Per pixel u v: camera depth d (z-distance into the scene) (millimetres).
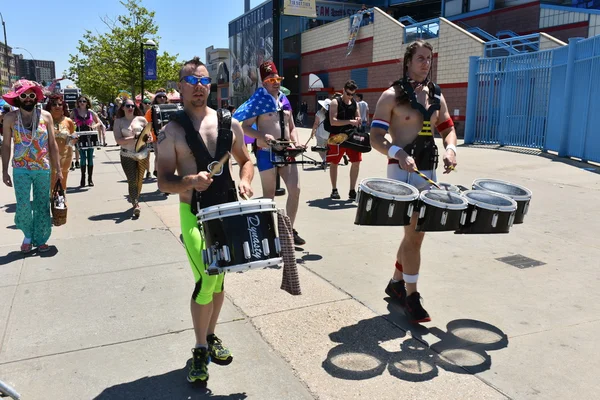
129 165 7262
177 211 7805
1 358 3396
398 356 3342
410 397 2891
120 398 2955
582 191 8469
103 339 3656
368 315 3955
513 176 10086
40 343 3602
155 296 4422
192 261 2965
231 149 3232
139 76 30266
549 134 13008
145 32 29844
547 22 21297
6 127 5469
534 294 4305
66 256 5562
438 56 22766
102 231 6621
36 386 3076
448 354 3348
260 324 3826
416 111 3686
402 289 4078
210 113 3172
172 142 3002
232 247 2652
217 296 3189
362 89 28812
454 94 22125
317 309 4070
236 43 43250
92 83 33875
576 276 4711
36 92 5434
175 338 3668
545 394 2883
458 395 2896
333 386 3025
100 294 4477
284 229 2877
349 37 29312
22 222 5617
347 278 4750
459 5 26281
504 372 3119
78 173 12234
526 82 14008
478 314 3932
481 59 15797
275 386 3047
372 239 6062
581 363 3201
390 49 26016
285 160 5488
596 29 19484
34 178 5559
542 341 3490
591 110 10969
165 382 3109
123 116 7336
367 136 8016
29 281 4809
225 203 2932
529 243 5758
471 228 3354
